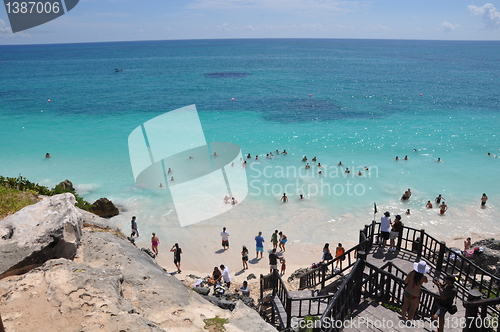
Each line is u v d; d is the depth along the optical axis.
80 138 39.19
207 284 15.20
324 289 11.60
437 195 25.39
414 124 46.94
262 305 12.45
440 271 10.26
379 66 141.88
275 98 67.12
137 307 5.97
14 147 35.75
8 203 9.98
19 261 6.33
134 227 20.23
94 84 86.25
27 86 82.19
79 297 5.36
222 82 90.56
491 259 14.25
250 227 21.52
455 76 107.56
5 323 4.79
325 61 166.38
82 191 25.88
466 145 37.09
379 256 11.39
